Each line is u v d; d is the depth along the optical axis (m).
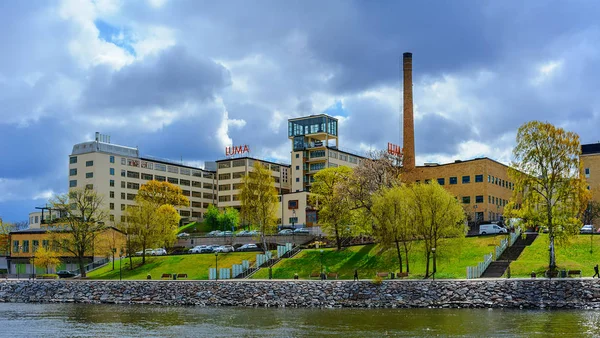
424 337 61.16
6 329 74.12
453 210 96.50
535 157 93.81
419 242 107.50
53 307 100.00
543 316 71.88
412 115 166.88
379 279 89.62
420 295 85.81
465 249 108.38
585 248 100.94
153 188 188.75
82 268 129.75
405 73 168.12
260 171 134.62
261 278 109.94
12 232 160.00
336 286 92.19
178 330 70.94
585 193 92.81
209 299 98.94
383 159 127.94
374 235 105.56
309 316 79.19
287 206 189.25
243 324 74.12
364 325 70.00
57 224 134.00
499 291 82.31
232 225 193.38
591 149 163.62
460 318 72.31
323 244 131.50
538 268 93.56
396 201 99.31
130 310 92.88
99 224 143.38
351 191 121.88
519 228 104.88
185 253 143.50
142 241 133.88
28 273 154.62
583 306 77.31
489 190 163.62
